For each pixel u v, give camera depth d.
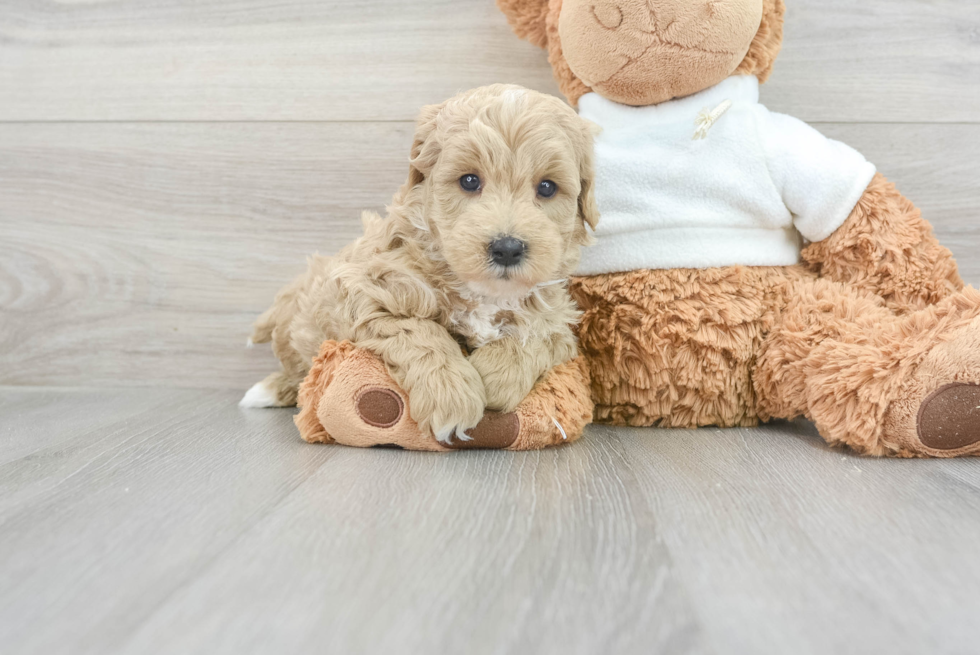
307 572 0.83
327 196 2.05
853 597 0.77
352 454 1.38
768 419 1.68
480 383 1.37
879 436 1.35
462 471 1.25
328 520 1.00
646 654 0.66
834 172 1.58
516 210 1.28
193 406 1.90
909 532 0.95
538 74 1.97
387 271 1.42
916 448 1.34
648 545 0.91
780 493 1.12
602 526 0.98
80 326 2.15
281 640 0.68
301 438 1.51
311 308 1.55
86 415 1.78
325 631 0.70
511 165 1.31
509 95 1.36
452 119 1.35
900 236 1.57
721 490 1.14
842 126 1.92
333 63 2.02
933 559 0.87
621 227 1.63
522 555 0.88
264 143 2.05
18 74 2.09
